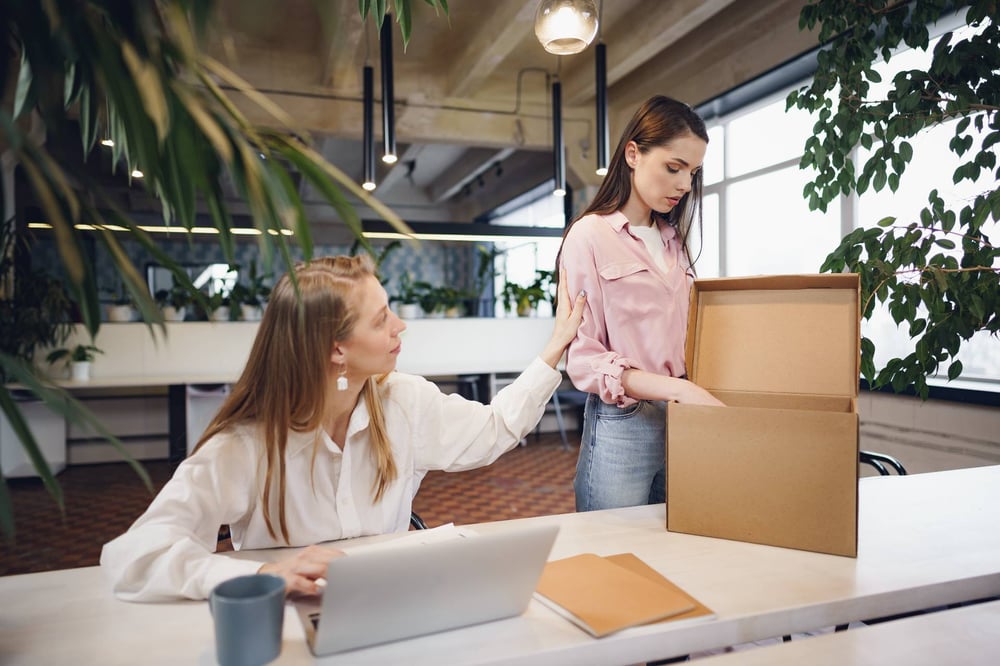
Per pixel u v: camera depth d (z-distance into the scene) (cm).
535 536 80
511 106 706
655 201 151
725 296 136
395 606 75
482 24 549
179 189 54
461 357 696
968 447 353
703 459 118
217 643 73
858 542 114
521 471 542
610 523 126
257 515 114
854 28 208
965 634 83
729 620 85
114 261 54
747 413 114
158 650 78
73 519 415
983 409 345
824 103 215
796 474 111
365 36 539
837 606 91
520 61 644
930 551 110
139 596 90
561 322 149
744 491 115
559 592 90
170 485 103
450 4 517
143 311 54
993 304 177
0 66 50
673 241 162
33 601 91
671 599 88
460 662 74
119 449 52
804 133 511
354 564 70
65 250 46
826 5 213
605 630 80
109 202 56
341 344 110
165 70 51
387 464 122
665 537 118
